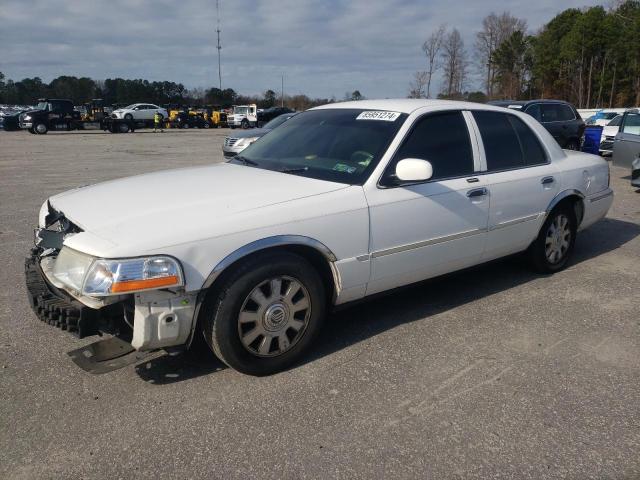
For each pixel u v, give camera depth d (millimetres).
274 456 2582
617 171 13008
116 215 3100
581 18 58625
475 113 4422
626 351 3670
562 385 3232
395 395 3111
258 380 3260
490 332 3947
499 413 2943
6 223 7297
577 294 4715
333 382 3248
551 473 2486
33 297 3111
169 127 44125
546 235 5031
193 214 3066
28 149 20953
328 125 4266
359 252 3508
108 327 2924
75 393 3088
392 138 3791
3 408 2934
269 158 4211
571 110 13984
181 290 2873
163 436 2721
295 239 3191
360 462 2547
